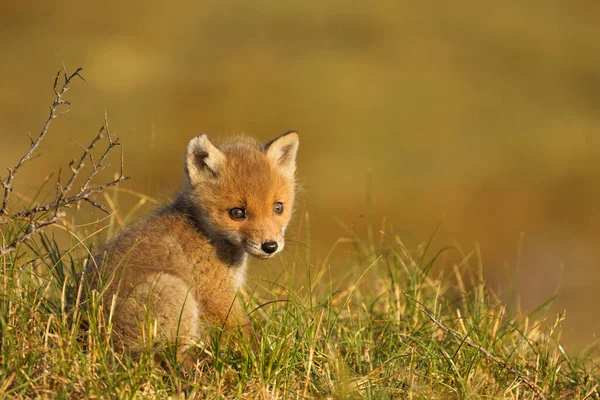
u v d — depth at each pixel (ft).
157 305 19.15
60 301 20.17
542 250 65.82
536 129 86.48
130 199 62.80
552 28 114.32
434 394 18.85
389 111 87.25
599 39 112.98
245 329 21.29
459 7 117.70
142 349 18.48
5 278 19.06
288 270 26.37
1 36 100.68
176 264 21.35
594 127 88.22
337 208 67.62
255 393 18.07
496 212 71.72
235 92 89.04
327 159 75.72
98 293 19.57
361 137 80.89
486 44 108.17
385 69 98.22
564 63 105.09
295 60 98.68
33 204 23.76
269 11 113.39
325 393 18.63
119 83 90.94
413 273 25.96
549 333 23.30
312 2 115.34
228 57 99.30
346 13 112.98
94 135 76.13
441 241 64.85
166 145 76.02
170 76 93.71
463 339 20.62
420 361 20.77
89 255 20.95
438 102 90.48
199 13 111.86
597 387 21.49
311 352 19.03
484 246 66.03
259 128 82.69
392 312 23.47
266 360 19.38
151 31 105.19
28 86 87.15
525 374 20.98
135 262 20.79
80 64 94.17
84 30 104.01
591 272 61.72
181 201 23.30
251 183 22.77
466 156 79.25
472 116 88.63
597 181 77.30
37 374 17.34
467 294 25.84
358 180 72.28
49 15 105.40
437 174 75.36
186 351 19.38
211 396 17.47
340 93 90.12
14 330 17.97
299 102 87.66
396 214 68.03
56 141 74.02
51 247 22.07
